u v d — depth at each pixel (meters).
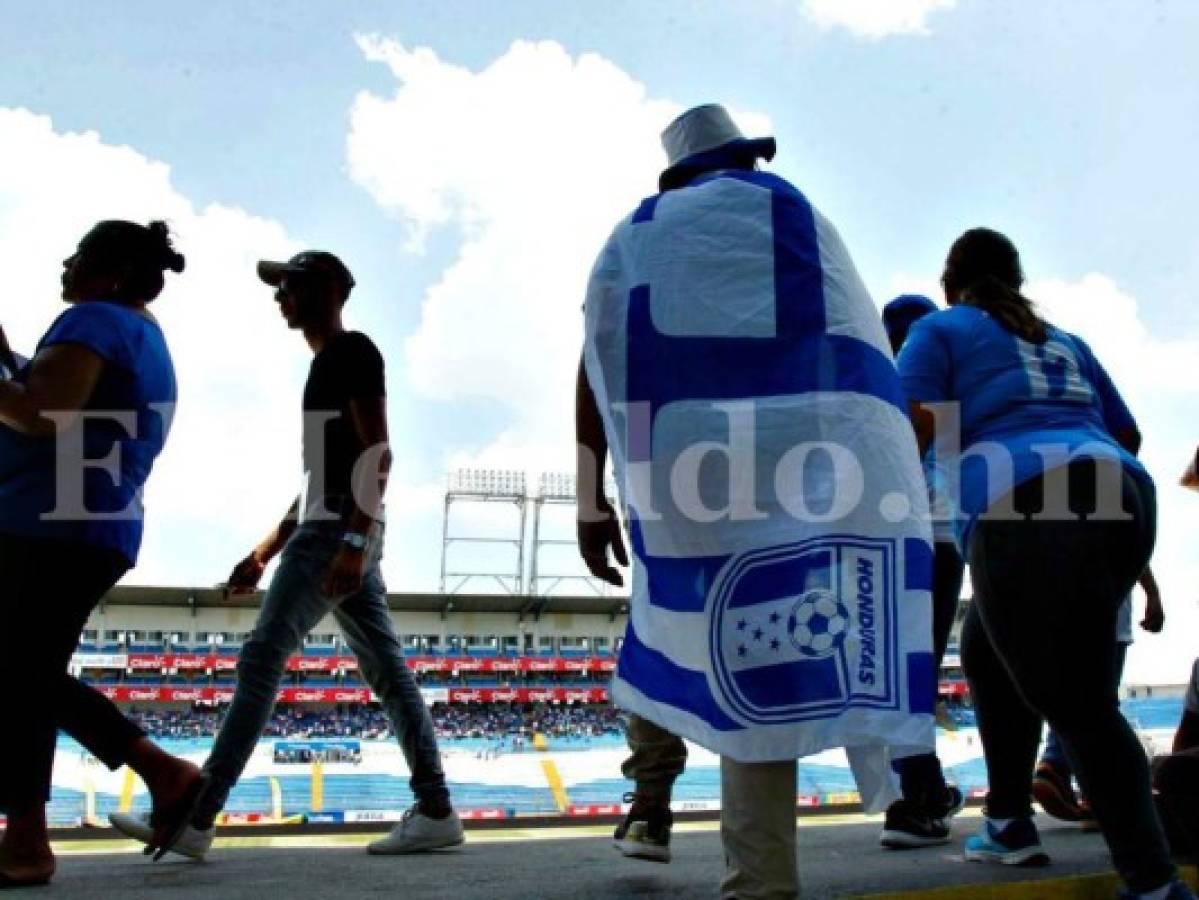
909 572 1.81
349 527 3.17
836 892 2.11
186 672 27.83
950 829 3.37
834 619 1.76
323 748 26.50
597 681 31.52
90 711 2.65
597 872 2.51
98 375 2.57
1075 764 2.14
